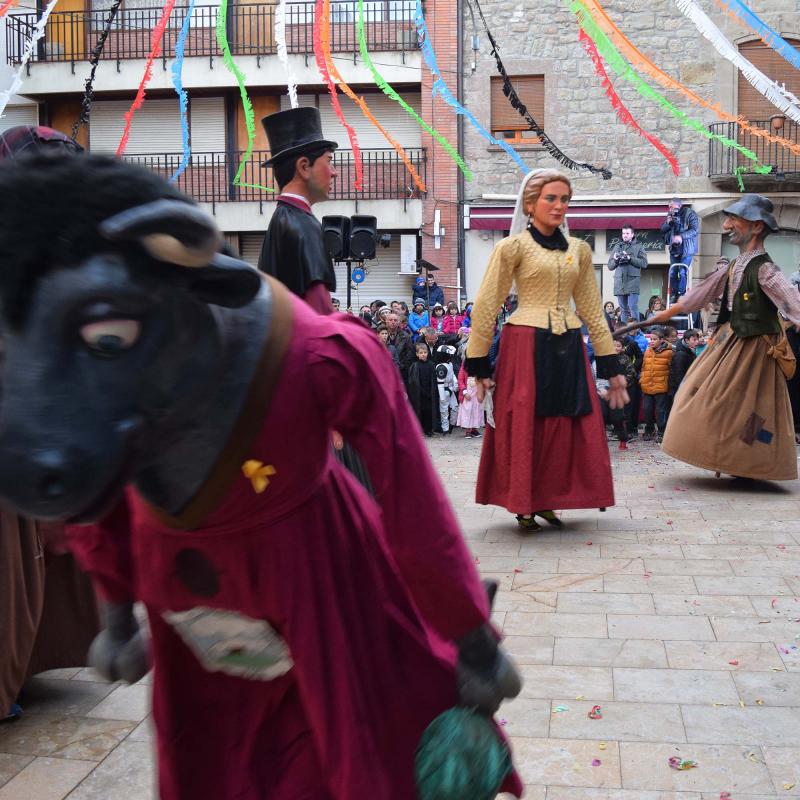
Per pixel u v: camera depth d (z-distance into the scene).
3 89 22.41
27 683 4.35
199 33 22.05
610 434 13.11
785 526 6.89
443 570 1.89
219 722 2.10
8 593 3.63
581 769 3.44
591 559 6.10
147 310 1.55
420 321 17.38
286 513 1.87
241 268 1.63
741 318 8.02
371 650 2.00
